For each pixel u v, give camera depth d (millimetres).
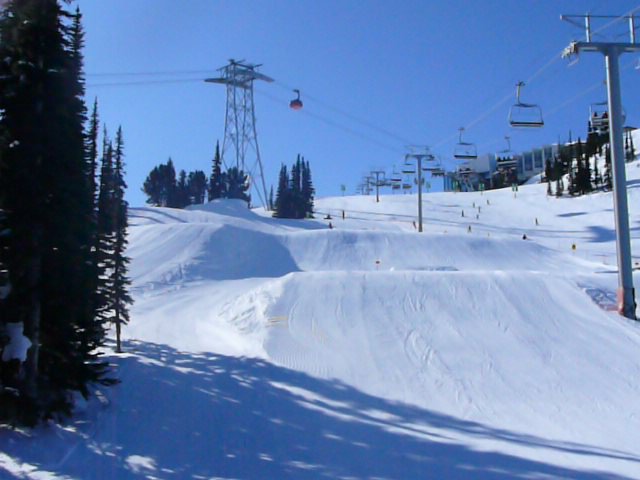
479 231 70500
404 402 13539
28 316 10047
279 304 23062
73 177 10883
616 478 8859
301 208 83062
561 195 97000
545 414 12797
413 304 22234
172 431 10727
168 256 42156
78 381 11180
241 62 71688
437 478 8719
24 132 10109
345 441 10547
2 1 10242
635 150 118875
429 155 55844
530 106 27359
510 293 23078
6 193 9953
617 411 13062
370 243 48969
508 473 9000
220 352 18812
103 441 9930
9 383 9695
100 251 18547
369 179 108750
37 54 10273
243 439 10438
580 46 21609
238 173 96500
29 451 9164
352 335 19281
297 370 16031
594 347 17781
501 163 50469
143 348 19750
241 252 45281
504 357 16938
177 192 100812
